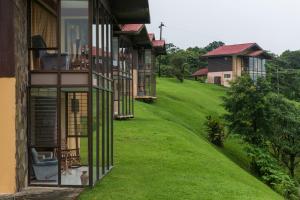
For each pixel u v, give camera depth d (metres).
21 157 13.16
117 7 17.28
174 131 27.95
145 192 13.68
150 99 44.19
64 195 12.58
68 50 13.69
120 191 13.48
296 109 34.16
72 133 15.21
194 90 60.56
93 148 14.38
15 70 12.75
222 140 34.62
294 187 26.14
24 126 13.47
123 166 17.55
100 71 15.00
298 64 94.94
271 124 33.03
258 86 34.06
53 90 13.66
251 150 30.38
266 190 19.42
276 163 30.53
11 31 12.70
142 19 18.91
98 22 14.67
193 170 17.83
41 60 13.89
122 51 30.95
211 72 76.75
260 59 79.06
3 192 12.64
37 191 12.99
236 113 33.59
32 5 14.16
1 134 12.68
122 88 30.89
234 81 34.50
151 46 42.69
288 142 33.50
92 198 12.52
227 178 17.45
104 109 15.36
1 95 12.70
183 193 13.95
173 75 68.69
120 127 27.34
